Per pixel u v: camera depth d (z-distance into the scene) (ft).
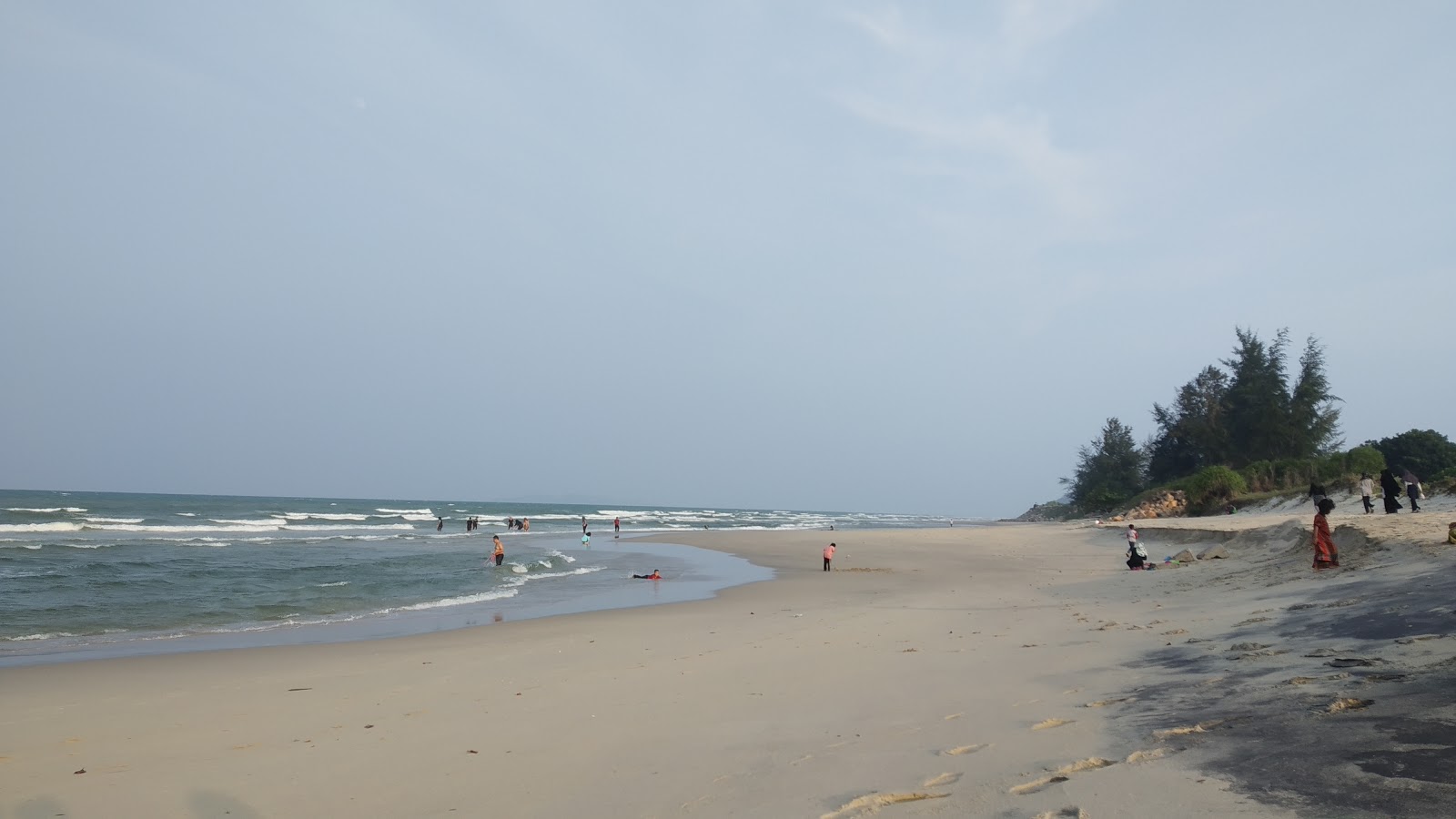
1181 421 241.14
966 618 46.57
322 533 183.83
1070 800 14.73
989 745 19.31
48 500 353.72
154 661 39.37
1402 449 154.10
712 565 105.40
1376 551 44.96
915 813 15.28
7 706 29.81
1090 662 29.01
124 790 20.18
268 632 50.08
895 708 24.56
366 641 45.78
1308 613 31.09
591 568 99.81
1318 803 12.82
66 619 54.90
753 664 33.99
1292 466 170.71
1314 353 218.79
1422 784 12.66
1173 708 20.45
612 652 39.24
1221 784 14.37
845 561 111.55
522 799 18.40
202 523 211.82
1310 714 17.56
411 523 260.83
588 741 23.16
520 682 32.37
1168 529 120.67
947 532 200.03
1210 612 38.09
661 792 18.26
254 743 24.43
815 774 18.45
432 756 22.29
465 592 72.33
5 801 19.52
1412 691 17.74
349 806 18.54
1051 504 441.68
